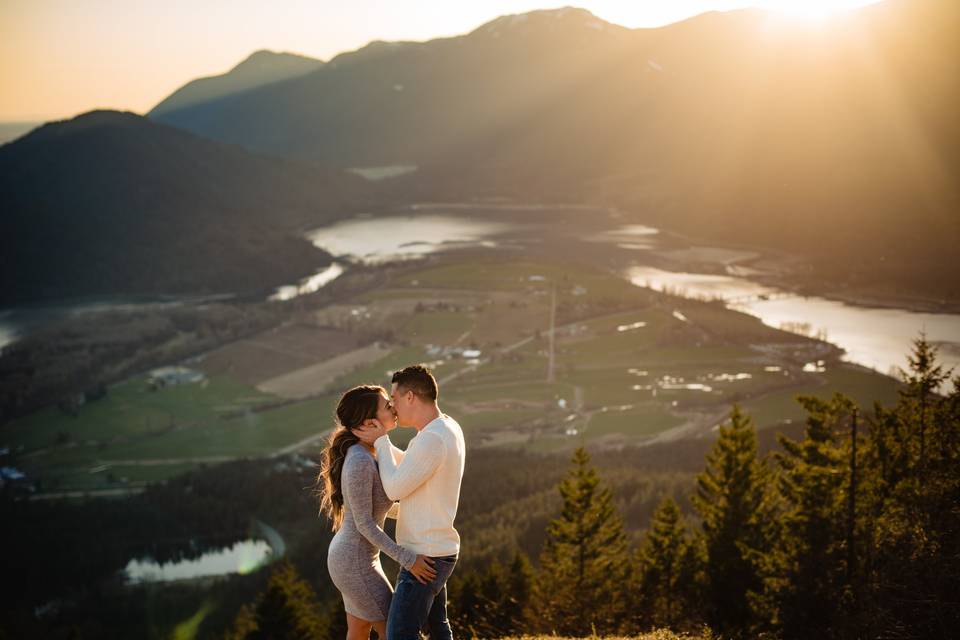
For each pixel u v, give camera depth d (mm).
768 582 21672
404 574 6492
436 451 6383
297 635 34719
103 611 95000
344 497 6516
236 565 107875
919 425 23000
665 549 31375
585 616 25172
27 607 99375
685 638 14133
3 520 125562
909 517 17531
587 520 32219
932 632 12984
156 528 121000
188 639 86250
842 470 22656
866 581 16906
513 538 76375
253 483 135250
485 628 21203
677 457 126375
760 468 28391
